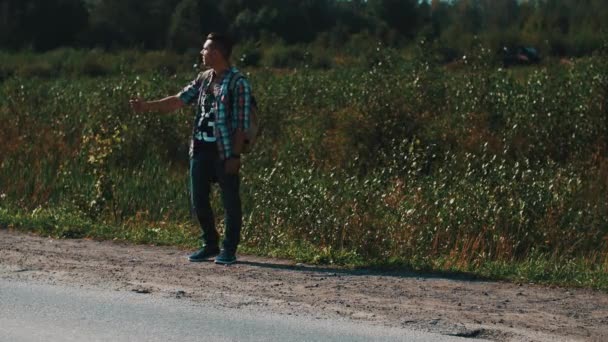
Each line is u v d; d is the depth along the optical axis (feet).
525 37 159.63
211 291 25.18
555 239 36.42
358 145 54.24
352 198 35.81
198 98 29.45
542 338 21.48
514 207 37.04
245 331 21.43
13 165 47.14
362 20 204.74
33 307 23.24
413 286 27.12
